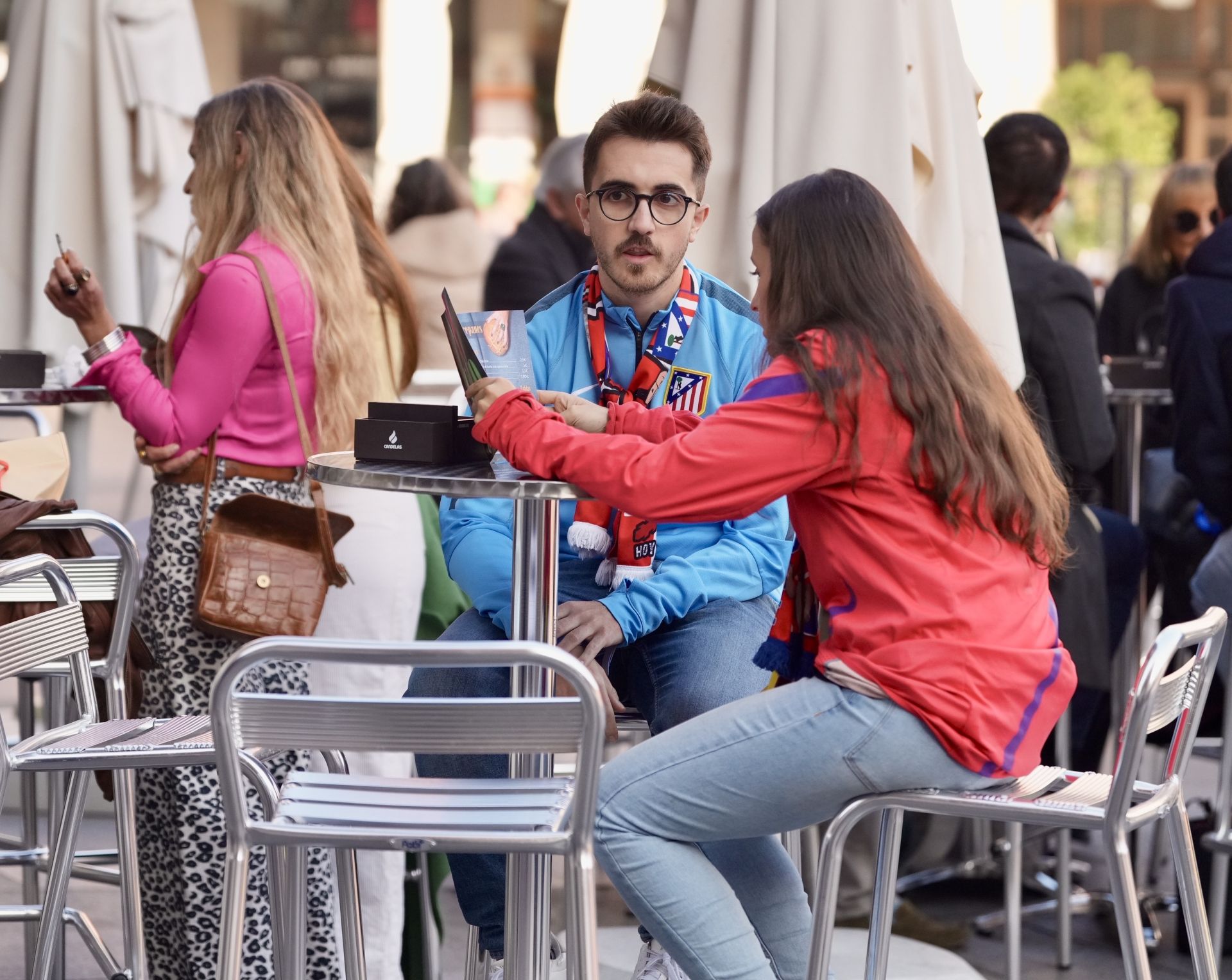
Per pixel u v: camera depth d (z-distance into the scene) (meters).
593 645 4.75
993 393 4.18
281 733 3.51
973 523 4.10
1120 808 3.82
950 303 4.28
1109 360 8.92
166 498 5.42
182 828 5.33
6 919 5.51
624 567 5.04
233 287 5.32
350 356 5.55
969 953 7.07
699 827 4.09
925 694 3.97
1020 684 4.04
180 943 5.42
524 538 4.23
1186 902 4.25
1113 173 16.66
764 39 6.27
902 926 7.12
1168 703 4.04
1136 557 7.62
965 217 6.60
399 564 6.27
